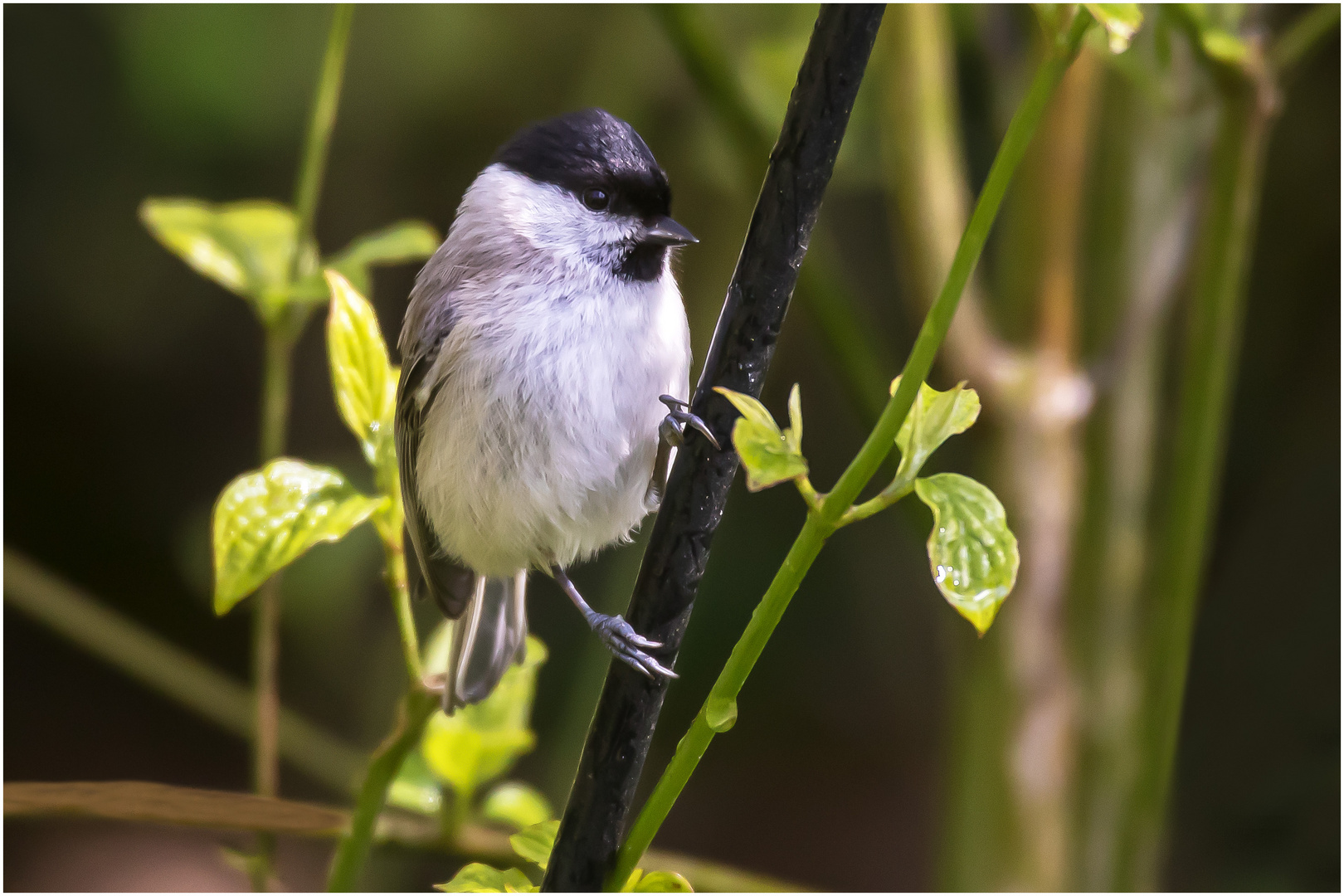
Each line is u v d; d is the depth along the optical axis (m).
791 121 3.83
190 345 4.42
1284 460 4.11
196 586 4.10
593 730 3.83
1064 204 3.92
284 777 4.10
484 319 3.91
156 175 4.10
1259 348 4.11
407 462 3.93
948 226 3.91
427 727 3.88
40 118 4.09
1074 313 3.92
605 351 3.91
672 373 3.92
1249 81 3.88
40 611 3.94
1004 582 3.42
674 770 3.82
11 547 4.47
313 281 3.89
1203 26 3.87
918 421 3.69
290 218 3.91
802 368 4.30
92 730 4.55
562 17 4.08
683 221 4.03
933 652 4.37
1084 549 3.91
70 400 4.47
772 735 4.52
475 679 3.88
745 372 3.83
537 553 3.93
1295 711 4.09
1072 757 3.91
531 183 3.92
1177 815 4.09
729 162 4.00
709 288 4.02
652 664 3.83
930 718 4.39
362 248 3.90
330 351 3.85
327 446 4.45
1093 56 3.91
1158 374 3.92
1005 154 3.55
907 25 3.91
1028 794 3.91
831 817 4.39
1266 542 4.11
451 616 3.94
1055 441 3.91
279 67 4.07
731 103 3.90
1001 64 3.93
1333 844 4.07
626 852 3.82
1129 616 3.92
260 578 3.84
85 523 4.54
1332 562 4.10
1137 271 3.92
